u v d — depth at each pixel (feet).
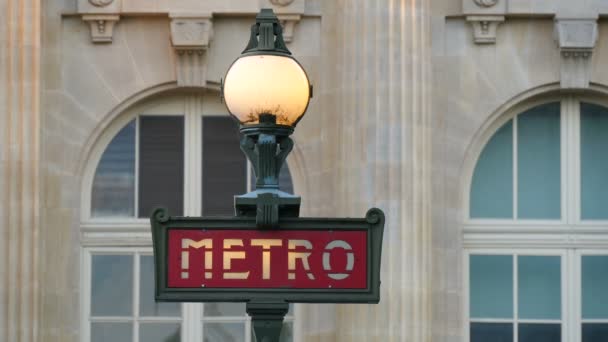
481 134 103.45
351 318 97.60
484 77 103.14
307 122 102.63
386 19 99.19
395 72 98.94
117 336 102.89
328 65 102.37
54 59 102.53
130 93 102.94
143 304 103.14
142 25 103.30
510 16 102.89
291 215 50.31
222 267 49.88
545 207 104.73
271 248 49.88
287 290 49.80
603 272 104.53
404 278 97.45
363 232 50.08
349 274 49.88
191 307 103.14
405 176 98.27
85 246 102.94
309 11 102.68
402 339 96.99
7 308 97.25
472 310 103.96
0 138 98.12
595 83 103.30
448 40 103.19
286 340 102.22
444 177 102.27
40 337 99.76
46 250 101.30
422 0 99.96
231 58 103.30
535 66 103.30
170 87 103.30
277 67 51.34
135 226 103.19
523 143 104.88
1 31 98.84
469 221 104.01
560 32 102.37
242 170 104.27
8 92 98.53
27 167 98.43
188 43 102.01
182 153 104.27
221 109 104.63
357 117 99.09
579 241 104.37
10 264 97.60
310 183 102.27
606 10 102.68
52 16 102.63
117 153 104.01
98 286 102.94
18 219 97.91
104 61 103.14
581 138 104.94
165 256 49.85
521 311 104.12
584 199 104.94
